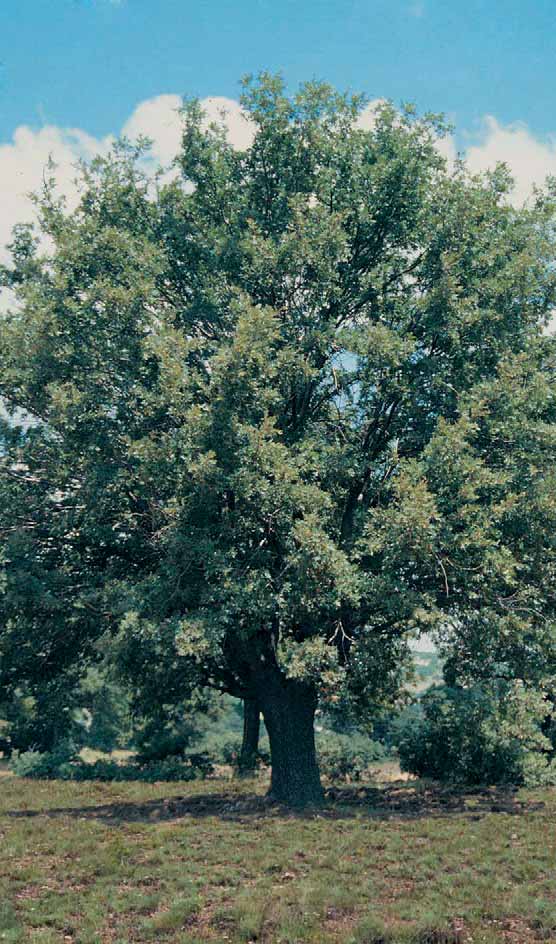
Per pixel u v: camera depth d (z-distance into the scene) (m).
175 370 19.14
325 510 21.14
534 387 20.42
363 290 23.20
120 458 20.77
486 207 23.64
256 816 20.08
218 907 12.45
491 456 21.08
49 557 23.12
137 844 16.89
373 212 23.39
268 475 19.38
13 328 21.70
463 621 20.72
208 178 24.44
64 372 21.34
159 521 20.55
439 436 19.06
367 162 23.91
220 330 22.97
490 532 19.05
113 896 13.00
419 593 19.72
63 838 17.47
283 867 14.74
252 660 22.41
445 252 22.19
